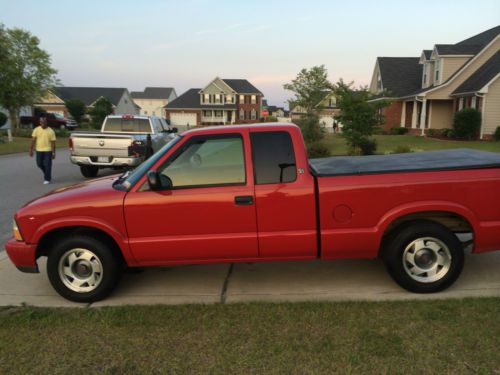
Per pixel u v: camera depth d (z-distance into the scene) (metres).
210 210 4.10
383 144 22.11
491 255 5.30
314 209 4.11
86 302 4.27
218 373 3.00
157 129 14.74
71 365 3.14
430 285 4.19
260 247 4.18
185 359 3.17
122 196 4.14
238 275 4.91
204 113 69.12
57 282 4.26
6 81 36.22
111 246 4.32
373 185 4.09
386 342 3.32
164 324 3.70
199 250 4.18
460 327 3.51
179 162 4.20
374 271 4.91
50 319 3.83
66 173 13.94
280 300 4.17
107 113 58.28
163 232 4.14
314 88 37.22
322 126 23.09
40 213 4.15
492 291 4.25
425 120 29.91
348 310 3.87
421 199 4.10
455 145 20.77
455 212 4.11
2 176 13.02
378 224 4.12
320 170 4.49
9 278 4.95
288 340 3.38
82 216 4.12
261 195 4.09
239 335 3.49
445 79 28.00
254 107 69.69
